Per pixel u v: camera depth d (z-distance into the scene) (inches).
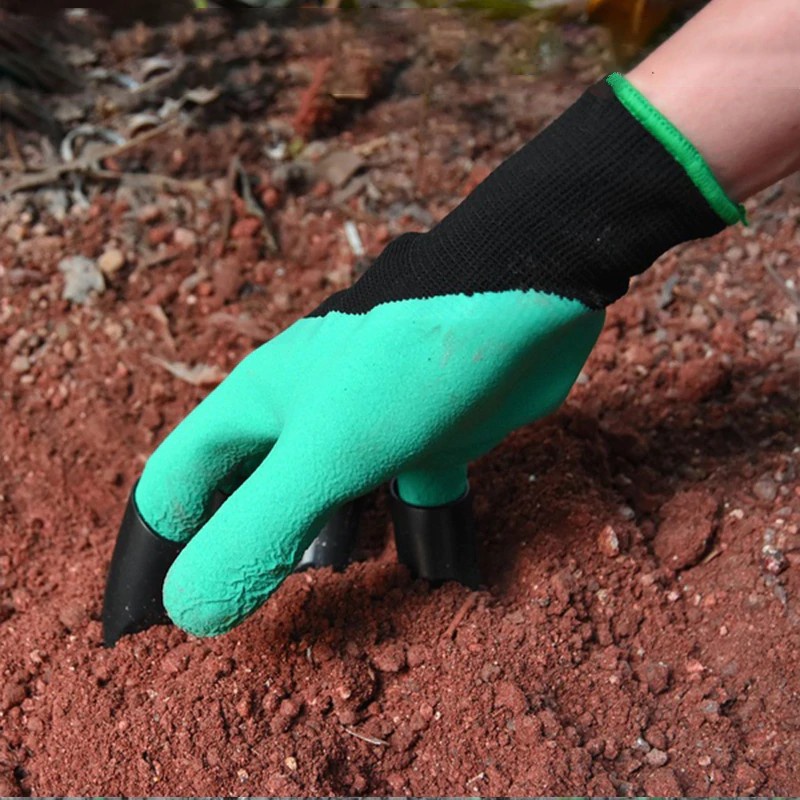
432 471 26.4
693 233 23.4
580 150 23.0
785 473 29.4
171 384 33.7
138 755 25.1
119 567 26.5
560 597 27.0
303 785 24.8
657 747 25.6
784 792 24.9
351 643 26.3
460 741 25.5
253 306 35.4
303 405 24.4
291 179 38.3
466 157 39.4
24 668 27.0
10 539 30.4
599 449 30.0
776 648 26.6
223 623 24.3
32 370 34.1
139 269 36.2
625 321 33.9
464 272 23.6
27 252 36.2
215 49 41.7
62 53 41.0
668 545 28.3
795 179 37.1
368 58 41.2
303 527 24.2
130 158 38.8
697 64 22.4
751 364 32.7
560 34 41.3
